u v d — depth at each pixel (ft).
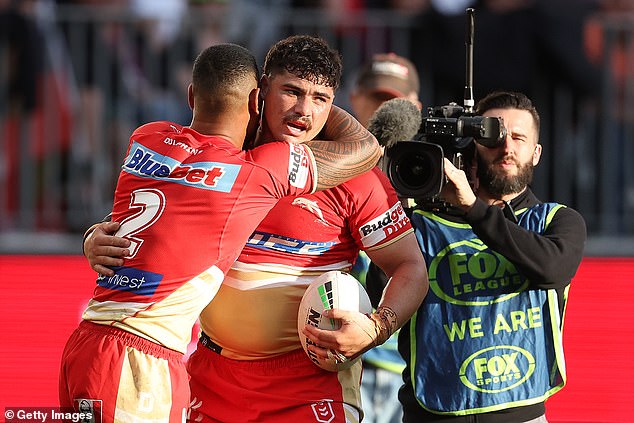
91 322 43.29
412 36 80.33
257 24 80.89
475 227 46.32
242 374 45.50
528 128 49.16
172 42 80.84
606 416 69.97
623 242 76.64
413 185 45.52
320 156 44.21
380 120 52.26
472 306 47.62
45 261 72.79
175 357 43.14
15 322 71.87
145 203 43.68
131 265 43.06
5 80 78.43
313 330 42.86
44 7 79.77
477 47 80.53
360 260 54.13
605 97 79.46
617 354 71.05
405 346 48.52
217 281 43.55
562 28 80.12
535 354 47.34
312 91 43.93
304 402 44.78
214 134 44.88
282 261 44.93
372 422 57.31
